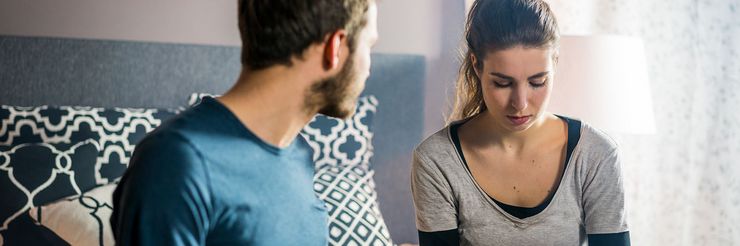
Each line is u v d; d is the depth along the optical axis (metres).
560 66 2.42
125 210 0.97
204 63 2.79
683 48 2.77
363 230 2.26
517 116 1.48
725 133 2.68
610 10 2.88
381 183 2.97
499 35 1.45
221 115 1.05
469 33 1.54
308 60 1.06
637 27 2.85
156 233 0.95
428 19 3.03
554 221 1.56
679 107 2.79
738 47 2.62
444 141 1.64
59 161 2.26
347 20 1.05
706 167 2.74
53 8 2.68
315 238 1.14
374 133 2.95
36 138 2.42
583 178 1.58
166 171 0.96
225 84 2.82
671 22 2.79
